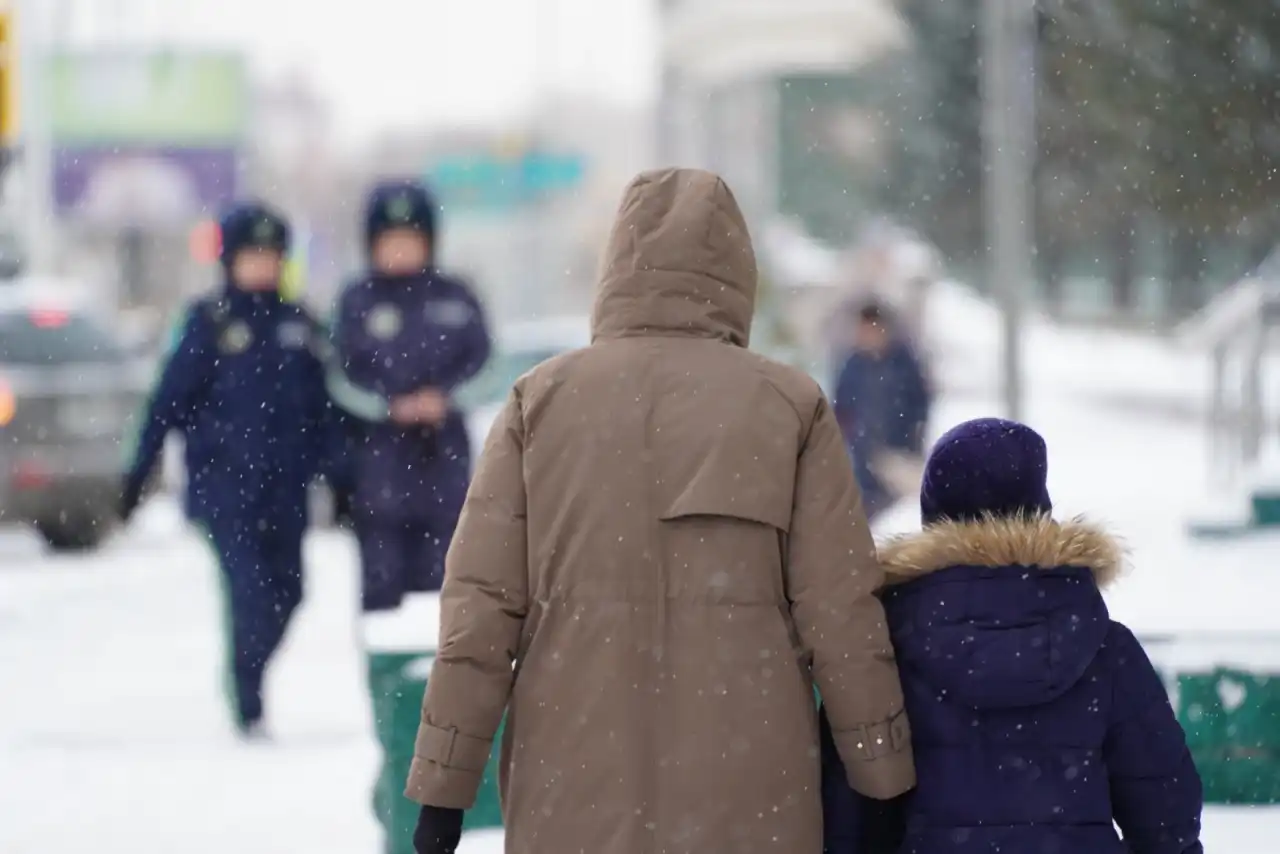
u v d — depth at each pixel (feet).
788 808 34.14
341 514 80.74
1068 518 35.42
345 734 79.66
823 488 35.24
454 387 76.38
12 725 82.07
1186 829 35.24
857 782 34.47
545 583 34.81
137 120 473.26
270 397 78.38
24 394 147.02
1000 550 34.22
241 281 79.25
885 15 435.12
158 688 91.81
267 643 78.74
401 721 53.01
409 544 76.07
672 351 35.68
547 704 34.35
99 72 471.21
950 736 34.42
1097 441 251.60
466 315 76.95
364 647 54.95
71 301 153.89
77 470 147.74
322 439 79.30
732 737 33.99
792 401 35.53
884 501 129.80
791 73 436.76
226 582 78.69
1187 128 281.95
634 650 34.22
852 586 34.76
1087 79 289.94
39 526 150.51
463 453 76.79
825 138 440.86
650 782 33.88
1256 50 274.77
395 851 52.90
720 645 34.30
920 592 34.81
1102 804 34.42
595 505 34.71
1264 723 53.42
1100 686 34.53
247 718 78.69
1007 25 153.38
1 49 168.25
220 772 72.13
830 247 440.45
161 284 470.39
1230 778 53.52
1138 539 85.87
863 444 129.59
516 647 35.19
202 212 473.67
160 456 79.41
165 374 78.48
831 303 265.75
